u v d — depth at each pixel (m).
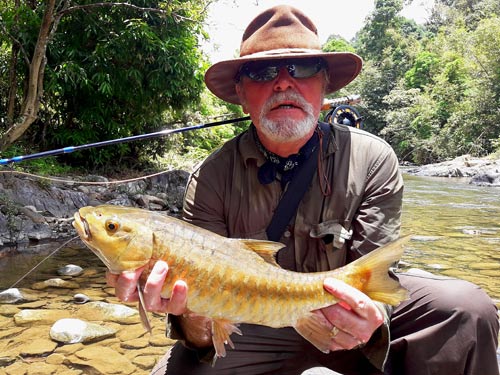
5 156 2.30
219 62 0.72
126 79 2.88
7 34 2.30
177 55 2.89
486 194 4.12
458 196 3.96
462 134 8.07
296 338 0.69
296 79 0.68
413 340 0.63
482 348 0.62
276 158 0.69
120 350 0.93
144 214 0.52
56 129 2.98
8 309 1.13
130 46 2.77
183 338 0.64
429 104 9.38
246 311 0.54
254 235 0.69
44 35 2.13
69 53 2.66
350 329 0.54
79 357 0.89
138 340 0.98
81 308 1.15
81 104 2.98
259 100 0.69
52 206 2.14
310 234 0.67
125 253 0.49
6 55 2.77
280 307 0.55
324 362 0.70
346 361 0.69
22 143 2.78
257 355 0.69
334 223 0.67
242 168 0.71
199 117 4.18
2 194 1.96
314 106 0.69
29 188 2.12
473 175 6.01
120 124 3.10
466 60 8.78
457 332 0.62
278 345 0.69
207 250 0.53
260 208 0.69
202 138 4.43
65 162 2.97
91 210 0.50
